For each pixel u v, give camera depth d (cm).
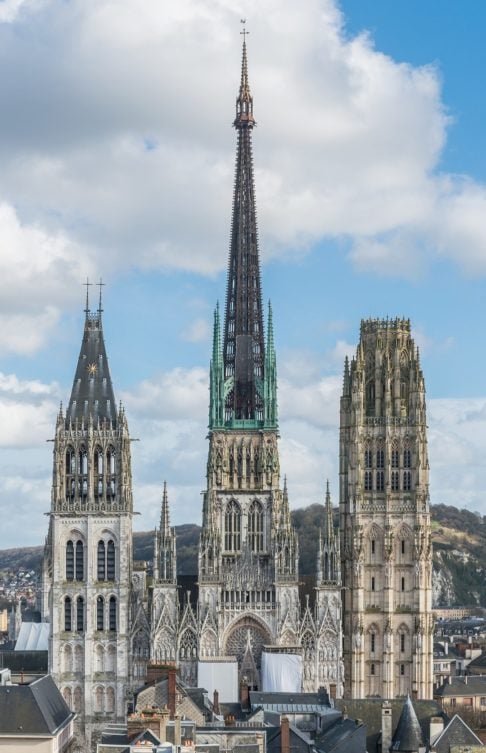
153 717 19762
